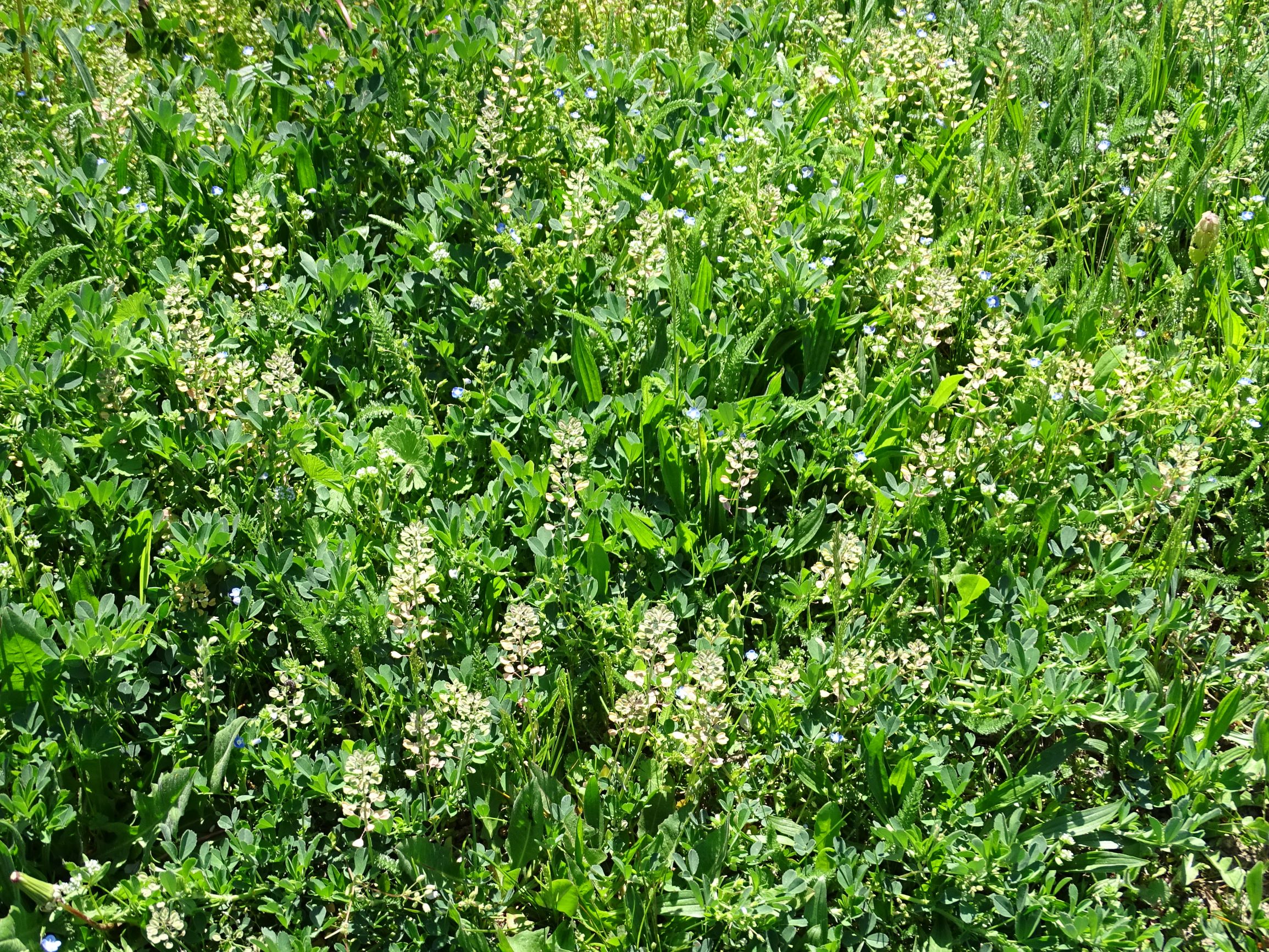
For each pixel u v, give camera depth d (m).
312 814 0.79
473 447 0.92
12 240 1.01
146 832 0.76
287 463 0.88
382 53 1.09
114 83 1.15
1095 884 0.77
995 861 0.75
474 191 1.01
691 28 1.29
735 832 0.75
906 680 0.83
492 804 0.79
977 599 0.86
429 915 0.74
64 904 0.70
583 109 1.14
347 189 1.09
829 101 1.14
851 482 0.90
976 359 0.95
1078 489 0.89
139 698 0.78
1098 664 0.83
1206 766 0.80
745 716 0.82
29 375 0.88
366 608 0.81
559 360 0.94
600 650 0.81
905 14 1.27
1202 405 0.96
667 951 0.74
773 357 1.00
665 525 0.87
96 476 0.87
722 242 1.02
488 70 1.13
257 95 1.17
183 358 0.89
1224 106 1.21
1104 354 0.99
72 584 0.81
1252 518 0.94
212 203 1.06
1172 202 1.12
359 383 0.95
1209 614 0.89
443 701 0.77
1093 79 1.21
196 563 0.81
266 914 0.75
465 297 0.99
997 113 1.11
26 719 0.76
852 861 0.75
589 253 0.99
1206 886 0.80
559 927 0.73
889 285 1.00
